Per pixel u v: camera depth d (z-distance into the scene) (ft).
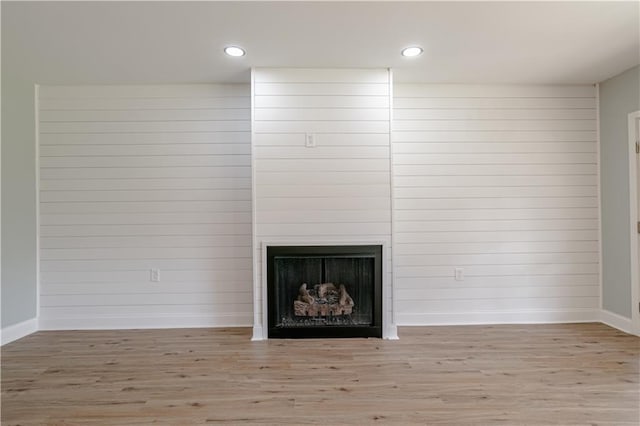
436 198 11.68
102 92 11.47
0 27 7.97
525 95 11.73
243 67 10.32
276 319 10.54
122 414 6.65
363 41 8.81
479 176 11.69
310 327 10.51
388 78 10.43
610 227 11.39
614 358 8.96
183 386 7.67
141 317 11.51
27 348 9.83
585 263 11.82
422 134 11.67
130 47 9.02
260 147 10.37
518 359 8.95
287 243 10.43
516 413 6.61
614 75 11.03
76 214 11.43
